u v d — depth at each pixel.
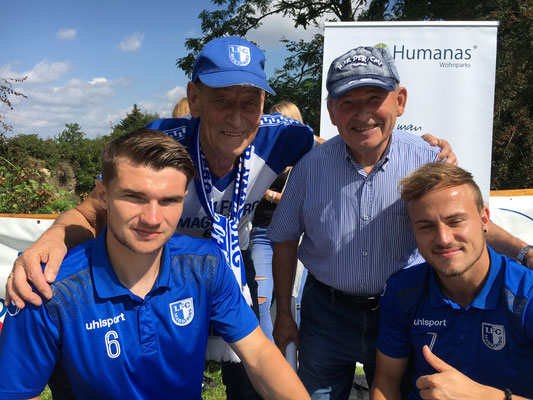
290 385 1.70
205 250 1.72
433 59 2.96
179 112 3.68
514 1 9.84
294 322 2.58
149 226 1.47
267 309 3.39
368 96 1.95
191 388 1.72
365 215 2.17
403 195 1.84
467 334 1.82
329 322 2.42
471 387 1.62
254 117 2.04
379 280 2.25
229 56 1.95
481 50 2.92
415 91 2.99
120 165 1.46
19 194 6.05
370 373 2.49
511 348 1.75
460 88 2.95
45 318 1.48
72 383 1.60
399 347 2.01
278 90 12.56
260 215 3.56
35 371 1.51
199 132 2.13
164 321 1.60
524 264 2.07
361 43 3.01
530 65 9.66
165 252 1.65
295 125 2.34
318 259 2.37
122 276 1.56
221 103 1.98
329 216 2.24
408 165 2.14
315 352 2.48
